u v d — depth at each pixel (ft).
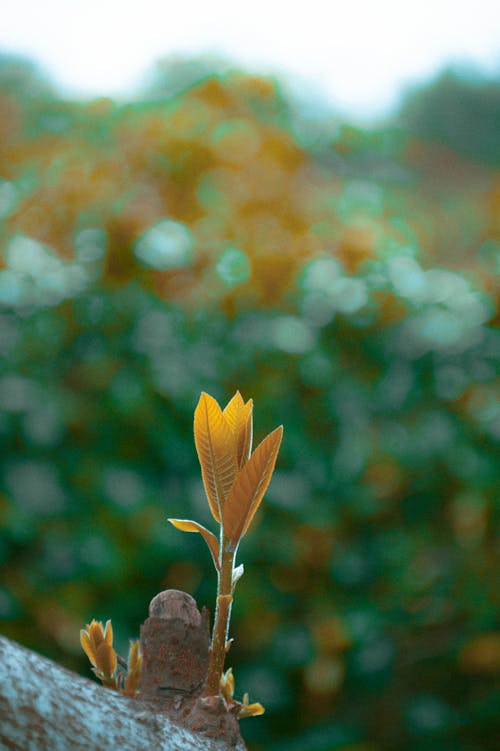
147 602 7.19
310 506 7.51
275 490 7.53
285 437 7.72
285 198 9.70
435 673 7.61
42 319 7.48
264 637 7.53
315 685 7.38
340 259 9.08
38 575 6.73
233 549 2.66
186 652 2.68
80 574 6.77
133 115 9.61
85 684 2.45
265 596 7.47
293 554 7.43
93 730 2.40
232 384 7.77
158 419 7.34
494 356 8.18
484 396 7.98
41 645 6.75
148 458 7.33
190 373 7.60
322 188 10.18
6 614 6.56
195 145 9.56
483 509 7.82
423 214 10.73
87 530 6.82
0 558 6.64
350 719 7.43
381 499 7.93
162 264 8.29
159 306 7.84
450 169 12.22
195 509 7.32
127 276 8.45
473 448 7.77
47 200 8.85
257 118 10.25
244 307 8.27
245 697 2.71
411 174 11.44
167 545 7.06
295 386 7.97
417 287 8.57
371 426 7.98
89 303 7.61
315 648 7.46
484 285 8.51
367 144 10.83
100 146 9.41
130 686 2.68
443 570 7.80
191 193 9.59
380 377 8.21
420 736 7.29
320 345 8.13
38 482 6.79
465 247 10.28
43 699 2.39
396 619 7.64
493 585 7.67
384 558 7.82
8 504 6.64
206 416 2.65
